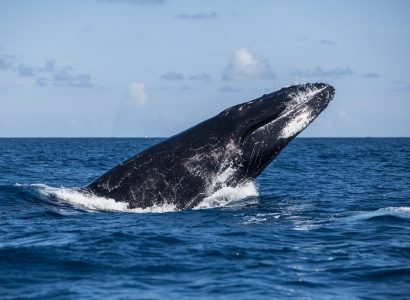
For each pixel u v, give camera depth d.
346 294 40.06
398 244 52.75
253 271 44.72
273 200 75.69
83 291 39.91
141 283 41.84
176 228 57.41
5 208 64.81
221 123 66.50
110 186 66.75
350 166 174.50
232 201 68.12
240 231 56.72
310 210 69.69
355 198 86.94
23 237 53.91
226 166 66.12
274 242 53.00
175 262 46.53
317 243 53.03
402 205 79.06
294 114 66.12
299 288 41.16
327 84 68.31
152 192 65.12
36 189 71.19
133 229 56.66
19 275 42.97
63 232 55.53
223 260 47.25
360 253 49.84
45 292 39.59
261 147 65.81
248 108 66.56
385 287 41.47
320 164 184.38
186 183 65.62
